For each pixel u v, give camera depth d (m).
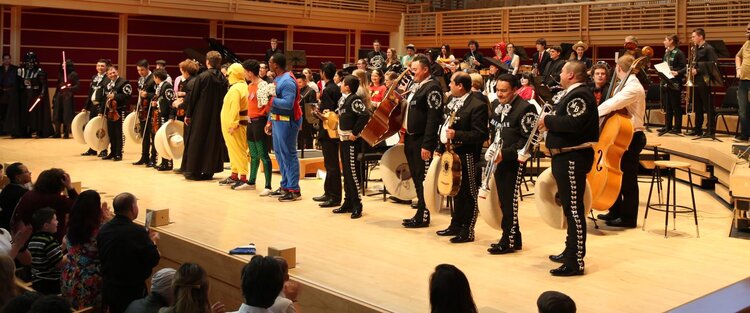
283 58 8.38
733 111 10.56
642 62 6.96
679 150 10.20
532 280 5.41
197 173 9.71
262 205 8.17
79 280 5.66
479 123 6.36
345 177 7.67
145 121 10.88
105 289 5.39
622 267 5.75
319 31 19.61
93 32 16.75
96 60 16.88
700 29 10.55
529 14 17.17
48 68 16.27
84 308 5.55
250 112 8.74
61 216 6.39
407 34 19.92
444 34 19.00
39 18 16.03
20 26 15.77
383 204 8.32
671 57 11.22
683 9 14.46
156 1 15.79
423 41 19.45
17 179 7.14
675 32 14.56
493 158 6.07
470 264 5.85
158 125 10.70
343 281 5.41
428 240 6.64
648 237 6.77
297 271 5.65
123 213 5.46
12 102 14.38
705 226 7.25
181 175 10.14
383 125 7.29
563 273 5.51
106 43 16.95
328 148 8.03
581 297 5.01
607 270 5.67
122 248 5.31
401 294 5.12
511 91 5.99
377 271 5.66
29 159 11.33
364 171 8.99
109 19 16.92
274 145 8.41
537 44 13.30
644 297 5.01
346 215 7.69
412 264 5.86
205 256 6.33
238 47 18.72
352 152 7.54
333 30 19.78
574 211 5.55
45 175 6.41
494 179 6.21
